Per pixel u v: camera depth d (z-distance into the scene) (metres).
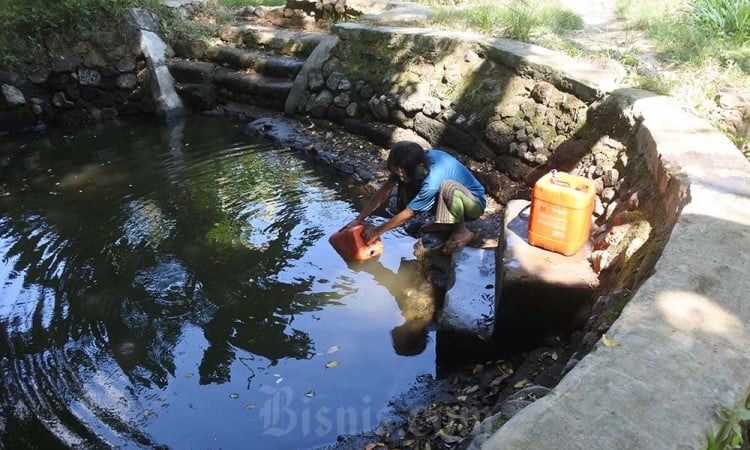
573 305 3.35
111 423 3.27
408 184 4.70
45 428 3.22
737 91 4.82
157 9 8.48
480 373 3.51
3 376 3.59
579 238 3.47
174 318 4.05
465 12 7.14
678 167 3.38
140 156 6.68
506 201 5.31
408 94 6.38
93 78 7.88
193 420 3.28
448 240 4.60
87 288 4.36
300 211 5.35
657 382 1.92
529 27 6.38
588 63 5.40
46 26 7.74
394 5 7.88
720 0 6.32
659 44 6.15
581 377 1.95
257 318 4.04
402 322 3.99
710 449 1.73
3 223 5.25
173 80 8.20
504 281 3.35
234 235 4.98
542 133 5.21
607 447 1.72
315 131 7.05
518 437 1.76
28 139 7.33
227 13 9.06
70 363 3.68
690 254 2.55
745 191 3.06
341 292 4.28
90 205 5.54
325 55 7.24
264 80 7.71
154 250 4.80
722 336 2.12
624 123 4.46
